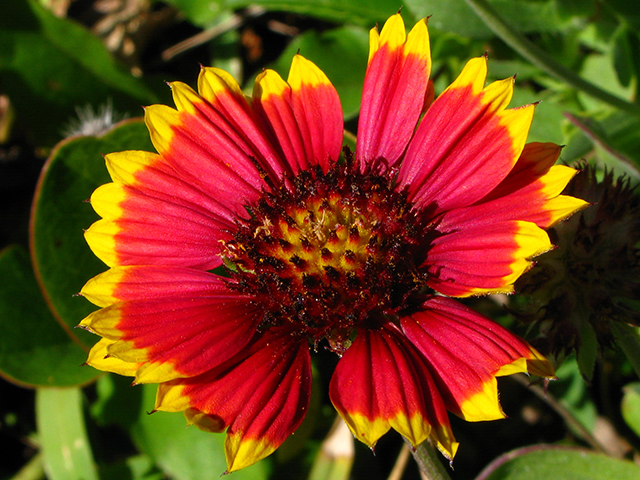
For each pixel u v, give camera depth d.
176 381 0.09
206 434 0.14
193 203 0.11
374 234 0.10
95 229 0.10
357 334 0.09
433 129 0.10
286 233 0.10
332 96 0.11
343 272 0.10
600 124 0.13
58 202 0.14
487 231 0.09
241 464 0.08
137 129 0.14
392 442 0.15
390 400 0.08
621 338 0.11
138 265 0.10
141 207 0.11
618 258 0.11
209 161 0.11
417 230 0.10
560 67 0.13
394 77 0.10
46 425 0.15
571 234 0.11
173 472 0.14
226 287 0.10
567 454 0.12
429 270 0.10
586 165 0.11
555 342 0.10
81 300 0.14
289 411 0.09
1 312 0.14
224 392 0.09
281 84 0.11
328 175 0.10
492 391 0.08
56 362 0.14
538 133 0.14
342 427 0.14
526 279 0.11
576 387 0.14
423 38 0.10
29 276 0.15
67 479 0.15
